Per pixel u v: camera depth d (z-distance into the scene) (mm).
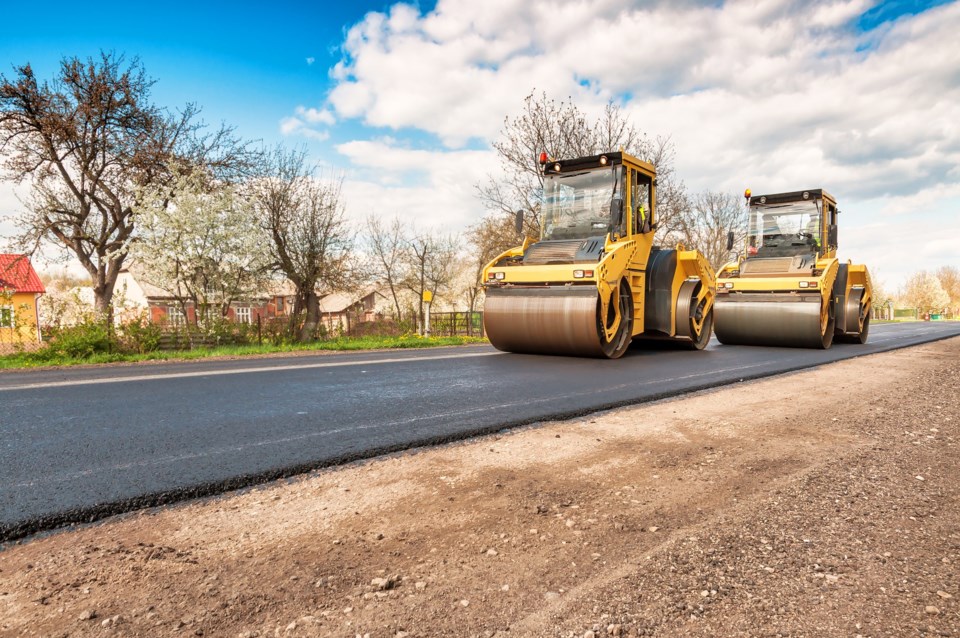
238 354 12000
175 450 3430
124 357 10961
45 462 3180
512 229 20297
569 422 4379
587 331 8164
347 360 8938
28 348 12086
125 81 18312
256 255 18516
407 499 2684
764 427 4250
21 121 18016
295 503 2635
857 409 5016
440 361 8453
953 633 1617
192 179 18203
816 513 2549
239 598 1775
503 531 2314
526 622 1654
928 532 2352
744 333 11930
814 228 12125
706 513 2535
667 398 5504
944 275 95625
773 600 1797
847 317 13102
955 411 4945
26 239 19047
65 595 1792
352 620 1656
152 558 2062
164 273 17016
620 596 1808
